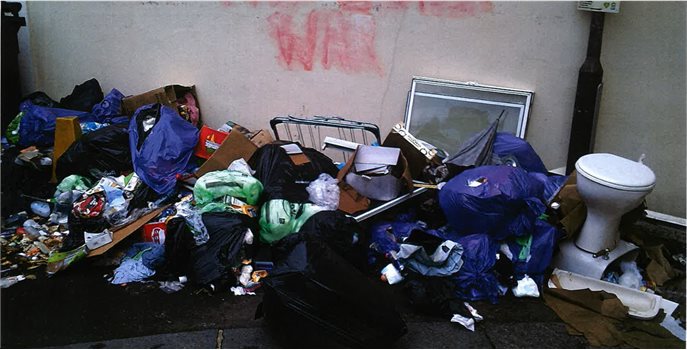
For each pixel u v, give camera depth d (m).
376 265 4.08
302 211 4.04
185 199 4.32
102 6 5.60
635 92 4.88
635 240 4.30
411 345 3.26
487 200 3.81
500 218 3.85
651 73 4.79
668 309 3.73
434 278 3.74
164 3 5.46
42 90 5.99
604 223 3.94
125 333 3.27
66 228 4.44
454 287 3.73
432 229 4.21
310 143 5.52
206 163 4.48
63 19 5.72
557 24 4.90
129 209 4.27
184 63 5.59
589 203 3.89
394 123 5.34
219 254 3.74
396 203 4.30
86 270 3.95
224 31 5.42
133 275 3.83
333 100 5.39
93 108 5.47
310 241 3.34
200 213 3.95
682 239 4.66
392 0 5.06
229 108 5.61
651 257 4.24
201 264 3.73
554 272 4.04
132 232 4.06
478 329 3.45
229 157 4.55
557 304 3.72
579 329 3.46
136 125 4.72
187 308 3.54
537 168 4.75
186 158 4.65
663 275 4.11
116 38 5.66
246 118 5.61
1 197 4.72
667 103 4.79
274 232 3.96
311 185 4.27
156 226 4.14
